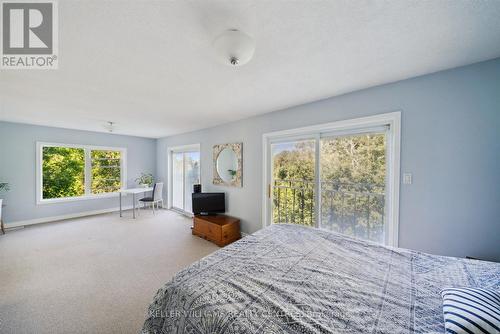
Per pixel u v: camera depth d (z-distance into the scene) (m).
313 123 2.56
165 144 5.70
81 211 4.79
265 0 1.00
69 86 2.06
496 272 1.16
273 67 1.68
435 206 1.77
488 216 1.57
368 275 1.18
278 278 1.14
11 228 3.85
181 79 1.90
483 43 1.34
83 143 4.74
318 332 0.78
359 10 1.06
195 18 1.12
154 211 5.34
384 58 1.55
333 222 2.52
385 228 2.11
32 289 1.98
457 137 1.67
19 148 3.95
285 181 2.96
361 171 2.28
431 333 0.77
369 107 2.11
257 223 3.27
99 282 2.12
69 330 1.50
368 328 0.80
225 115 3.24
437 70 1.73
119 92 2.23
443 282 1.10
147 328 1.08
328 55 1.50
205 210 3.64
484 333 0.70
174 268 2.44
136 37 1.29
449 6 1.03
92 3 1.02
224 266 1.27
